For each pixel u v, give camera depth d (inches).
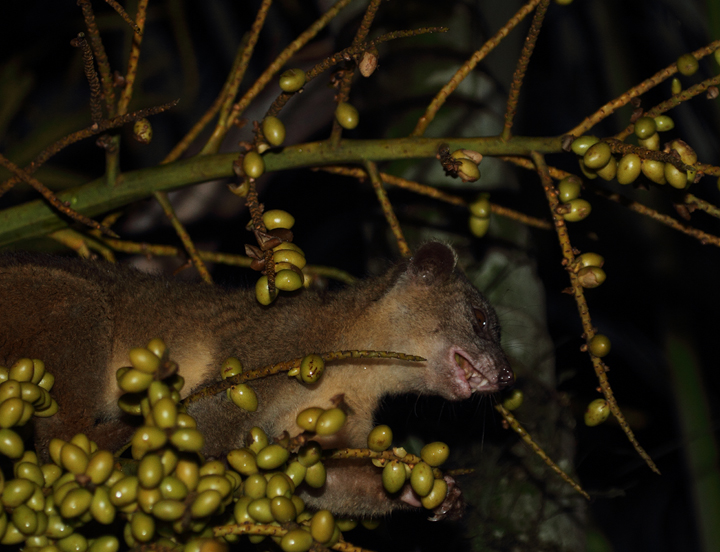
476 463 250.4
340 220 403.5
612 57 270.7
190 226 334.0
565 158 391.9
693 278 353.4
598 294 370.3
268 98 337.7
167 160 229.8
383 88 263.6
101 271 242.7
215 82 408.8
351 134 349.4
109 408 235.3
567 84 385.7
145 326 236.8
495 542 240.8
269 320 242.8
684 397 248.7
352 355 156.1
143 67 337.7
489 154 201.8
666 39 320.8
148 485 125.3
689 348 255.1
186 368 234.2
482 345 251.0
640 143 176.4
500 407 198.7
